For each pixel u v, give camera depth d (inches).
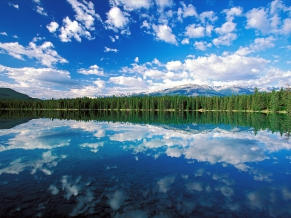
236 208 342.3
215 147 852.6
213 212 327.6
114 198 373.1
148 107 5777.6
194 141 994.7
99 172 523.2
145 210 329.7
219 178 489.4
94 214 316.8
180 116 3287.4
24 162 616.1
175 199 372.2
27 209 331.6
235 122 2079.2
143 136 1146.0
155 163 609.6
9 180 462.9
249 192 410.6
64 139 1032.8
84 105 6382.9
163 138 1079.6
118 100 6294.3
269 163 623.8
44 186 428.5
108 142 955.3
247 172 536.1
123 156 692.1
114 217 307.7
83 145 880.3
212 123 1996.8
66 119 2500.0
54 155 704.4
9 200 363.3
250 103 4379.9
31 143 920.3
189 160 646.5
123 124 1868.8
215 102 5231.3
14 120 2276.1
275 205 356.5
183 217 310.2
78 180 465.1
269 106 4018.2
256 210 336.5
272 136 1163.3
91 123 1952.5
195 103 5575.8
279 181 474.0
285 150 804.6
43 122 2026.3
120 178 479.8
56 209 331.3
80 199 368.2
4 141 968.9
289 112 3408.0
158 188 422.0
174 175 506.0
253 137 1127.6
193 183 452.8
